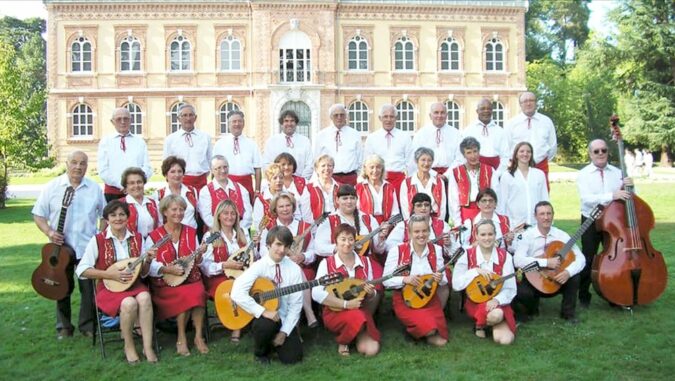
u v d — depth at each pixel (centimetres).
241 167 1062
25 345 713
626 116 4519
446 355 661
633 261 779
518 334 724
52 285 721
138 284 687
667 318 767
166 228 735
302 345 680
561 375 596
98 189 783
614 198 794
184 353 682
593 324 754
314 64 3806
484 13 3994
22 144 2481
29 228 1677
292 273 679
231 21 3797
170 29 3772
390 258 735
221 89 3800
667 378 585
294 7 3784
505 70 4041
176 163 830
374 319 761
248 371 626
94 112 3769
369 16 3891
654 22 4325
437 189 881
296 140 1088
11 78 2442
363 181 891
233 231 770
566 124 4994
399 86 3934
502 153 1038
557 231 800
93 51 3747
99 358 671
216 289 694
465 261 740
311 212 865
